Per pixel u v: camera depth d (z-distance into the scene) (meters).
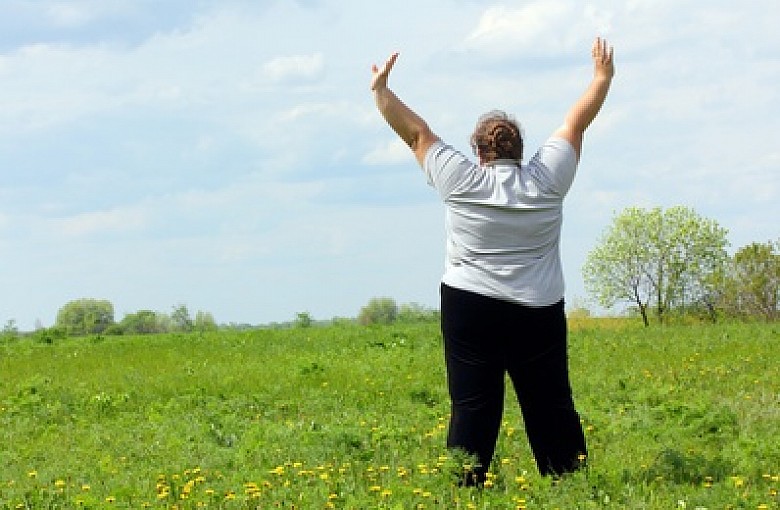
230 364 18.56
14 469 9.10
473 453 6.84
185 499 7.19
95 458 9.51
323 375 15.40
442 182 6.67
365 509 6.57
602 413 10.62
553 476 7.04
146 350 22.84
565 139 6.83
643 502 6.60
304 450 8.77
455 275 6.72
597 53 7.00
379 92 6.79
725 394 12.52
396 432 9.38
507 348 6.76
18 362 21.09
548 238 6.72
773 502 6.66
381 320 35.16
